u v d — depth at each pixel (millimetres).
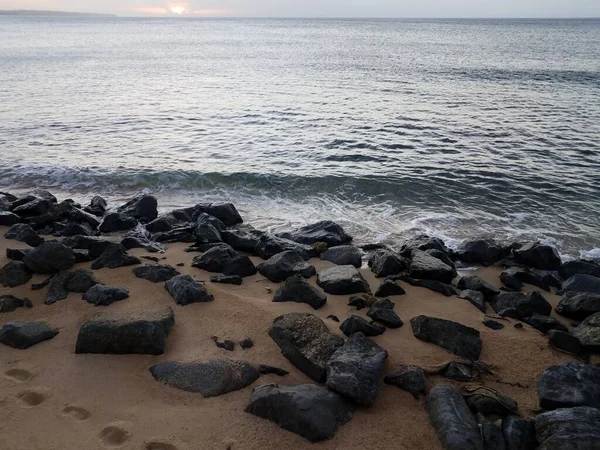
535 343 6977
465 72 43000
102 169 16484
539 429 4922
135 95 31250
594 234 12234
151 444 4828
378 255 9898
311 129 22203
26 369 5914
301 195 14781
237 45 84500
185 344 6496
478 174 16312
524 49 69875
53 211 12258
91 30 152375
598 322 7191
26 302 7488
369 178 15703
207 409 5320
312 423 4922
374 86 34969
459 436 4871
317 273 9336
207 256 9477
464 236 12094
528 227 12664
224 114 25344
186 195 14914
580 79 38688
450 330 6836
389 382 5820
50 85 34562
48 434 4938
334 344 6227
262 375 5895
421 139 20547
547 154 18594
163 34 131125
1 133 21016
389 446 4887
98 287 7699
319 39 102625
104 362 6082
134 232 11648
